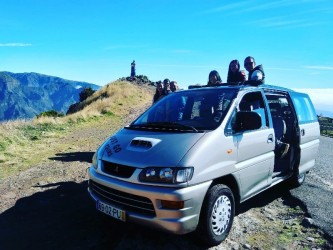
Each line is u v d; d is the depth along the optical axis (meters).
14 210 4.96
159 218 3.39
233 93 4.68
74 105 38.31
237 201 4.29
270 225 4.63
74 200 5.45
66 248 3.78
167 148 3.68
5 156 8.70
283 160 6.17
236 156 4.10
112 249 3.77
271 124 5.09
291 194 6.02
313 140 6.78
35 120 16.16
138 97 33.12
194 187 3.45
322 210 5.18
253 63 6.49
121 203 3.69
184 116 4.72
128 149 3.91
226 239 4.11
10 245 3.84
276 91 5.73
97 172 4.07
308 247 3.97
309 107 7.00
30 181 6.55
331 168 8.66
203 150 3.65
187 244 3.91
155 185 3.44
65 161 8.49
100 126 17.06
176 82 8.92
